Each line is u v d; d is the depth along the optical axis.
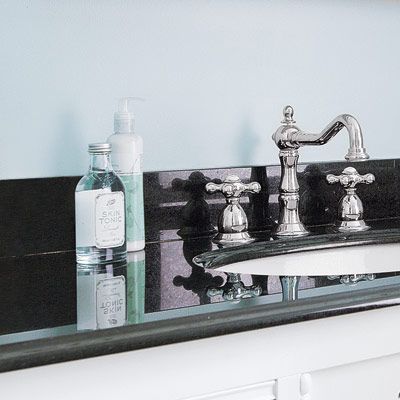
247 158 1.41
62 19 1.22
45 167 1.22
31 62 1.20
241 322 0.79
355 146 1.13
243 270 1.19
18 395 0.70
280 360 0.83
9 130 1.19
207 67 1.36
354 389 0.89
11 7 1.18
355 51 1.51
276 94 1.43
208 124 1.37
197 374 0.78
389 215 1.55
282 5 1.42
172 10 1.32
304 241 1.28
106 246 1.12
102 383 0.74
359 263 1.29
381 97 1.55
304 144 1.26
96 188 1.11
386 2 1.54
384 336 0.89
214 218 1.35
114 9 1.26
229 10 1.37
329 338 0.85
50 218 1.20
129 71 1.29
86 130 1.25
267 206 1.41
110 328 0.74
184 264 1.10
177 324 0.76
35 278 1.02
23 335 0.72
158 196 1.29
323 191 1.46
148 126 1.31
